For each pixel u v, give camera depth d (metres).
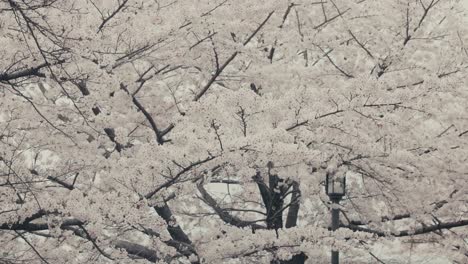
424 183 11.73
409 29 12.31
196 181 9.33
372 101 8.94
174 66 11.57
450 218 12.74
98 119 9.40
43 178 9.48
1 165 8.84
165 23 10.51
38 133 9.84
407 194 11.50
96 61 9.24
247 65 12.14
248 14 11.34
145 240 12.26
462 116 11.31
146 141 11.61
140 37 9.57
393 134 10.41
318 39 11.88
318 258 12.30
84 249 9.19
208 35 10.47
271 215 11.49
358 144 9.70
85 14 8.82
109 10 9.63
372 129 10.52
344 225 12.08
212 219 12.41
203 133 8.62
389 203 11.91
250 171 8.52
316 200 12.38
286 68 11.23
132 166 8.83
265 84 11.62
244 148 8.30
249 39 11.60
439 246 13.91
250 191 11.56
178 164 8.53
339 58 11.98
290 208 12.40
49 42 8.14
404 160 10.24
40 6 7.33
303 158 8.45
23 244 9.91
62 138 9.99
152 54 10.88
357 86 8.73
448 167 11.24
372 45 12.35
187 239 10.90
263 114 9.28
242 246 9.01
